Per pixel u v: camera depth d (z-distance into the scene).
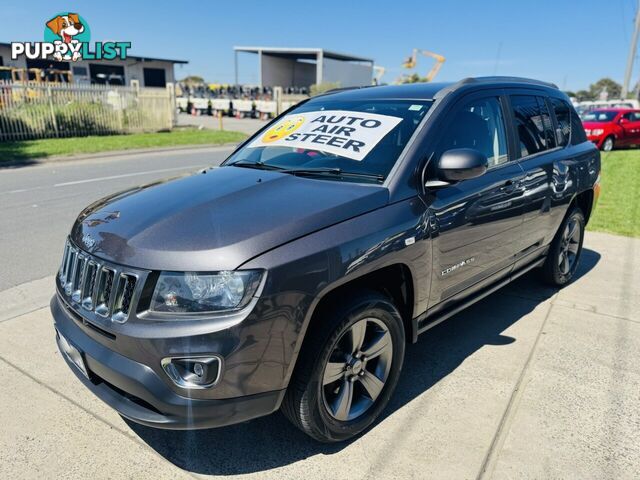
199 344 2.04
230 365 2.08
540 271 4.69
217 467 2.46
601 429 2.72
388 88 3.65
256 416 2.24
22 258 5.35
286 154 3.25
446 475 2.39
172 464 2.47
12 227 6.57
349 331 2.47
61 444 2.60
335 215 2.39
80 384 3.12
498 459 2.49
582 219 4.81
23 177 10.77
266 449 2.58
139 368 2.13
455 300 3.26
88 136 19.64
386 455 2.53
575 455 2.52
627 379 3.21
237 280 2.07
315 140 3.23
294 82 58.06
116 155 15.34
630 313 4.20
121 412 2.25
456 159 2.68
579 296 4.55
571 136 4.61
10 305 4.21
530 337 3.77
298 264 2.17
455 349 3.59
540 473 2.40
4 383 3.11
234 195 2.60
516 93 3.90
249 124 29.62
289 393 2.36
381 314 2.58
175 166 12.75
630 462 2.48
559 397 3.01
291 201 2.48
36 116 18.08
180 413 2.11
